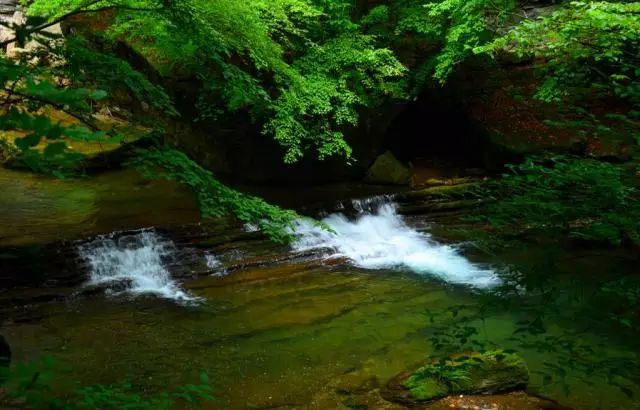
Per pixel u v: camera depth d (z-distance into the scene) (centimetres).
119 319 916
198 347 834
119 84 499
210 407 675
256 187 1594
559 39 898
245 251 1199
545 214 406
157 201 1381
